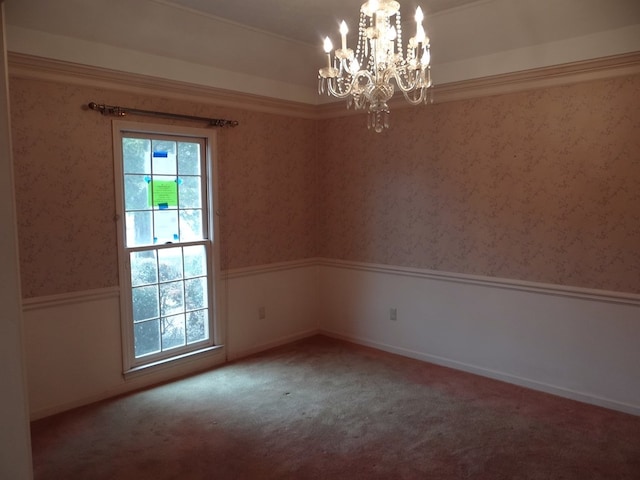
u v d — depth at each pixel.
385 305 4.34
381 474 2.46
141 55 3.37
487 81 3.49
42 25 2.90
